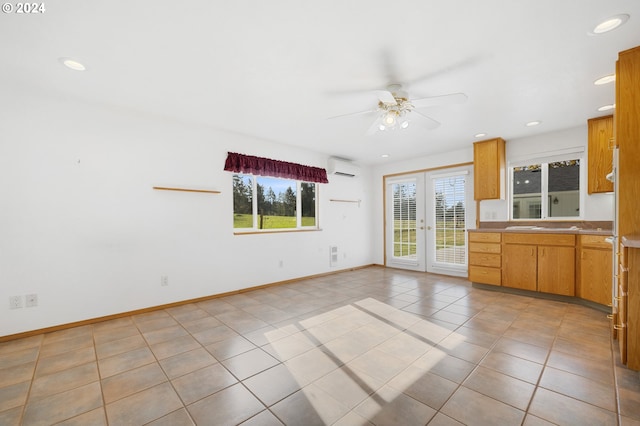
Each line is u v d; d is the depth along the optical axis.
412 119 2.90
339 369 2.04
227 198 4.02
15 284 2.62
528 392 1.75
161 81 2.56
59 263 2.83
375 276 5.25
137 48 2.06
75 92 2.76
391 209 6.20
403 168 5.92
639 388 1.77
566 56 2.18
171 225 3.53
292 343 2.47
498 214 4.60
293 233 4.86
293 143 4.63
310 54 2.15
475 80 2.55
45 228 2.77
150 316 3.18
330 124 3.71
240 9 1.67
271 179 4.74
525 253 3.82
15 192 2.64
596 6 1.66
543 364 2.07
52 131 2.82
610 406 1.61
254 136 4.25
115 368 2.09
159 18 1.75
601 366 2.03
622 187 2.17
